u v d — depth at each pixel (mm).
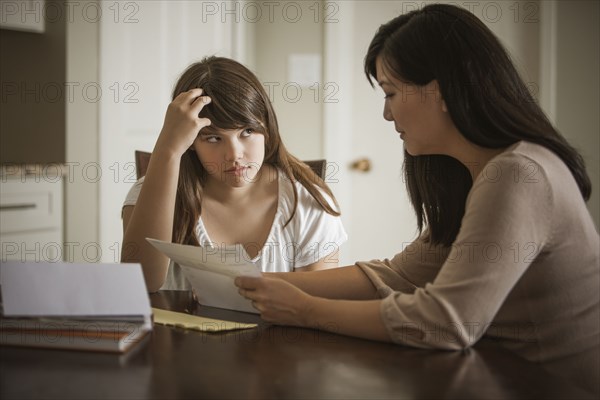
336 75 4445
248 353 1073
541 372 991
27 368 989
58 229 3441
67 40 3477
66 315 1070
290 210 1805
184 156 1739
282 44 4547
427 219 1492
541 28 4078
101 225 3635
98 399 862
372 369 995
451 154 1295
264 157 1815
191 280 1423
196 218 1744
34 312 1072
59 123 3514
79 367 993
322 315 1210
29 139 3605
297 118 4539
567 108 4078
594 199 4082
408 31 1240
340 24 4430
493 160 1160
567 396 887
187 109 1567
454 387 918
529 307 1253
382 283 1432
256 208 1799
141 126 3801
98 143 3604
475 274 1095
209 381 933
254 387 911
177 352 1074
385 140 4426
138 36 3746
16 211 3248
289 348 1103
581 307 1213
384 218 4453
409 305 1131
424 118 1256
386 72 1265
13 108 3627
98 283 1084
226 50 4266
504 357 1069
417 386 921
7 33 3605
